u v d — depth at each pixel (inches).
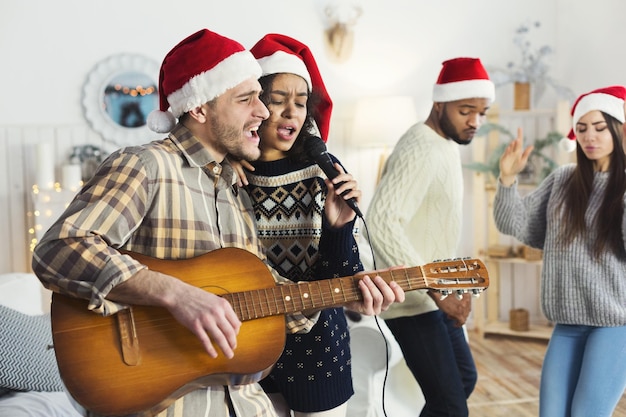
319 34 205.6
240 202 67.8
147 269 54.0
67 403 105.3
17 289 126.4
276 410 77.2
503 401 151.9
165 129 68.3
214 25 197.6
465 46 214.1
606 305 94.7
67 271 52.9
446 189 100.0
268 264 72.0
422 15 211.6
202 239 59.7
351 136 208.5
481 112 102.8
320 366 74.5
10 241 185.9
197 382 57.1
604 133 97.0
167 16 193.8
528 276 216.2
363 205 210.5
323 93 78.8
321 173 73.8
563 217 99.7
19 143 185.8
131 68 191.2
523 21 215.6
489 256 205.6
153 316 56.6
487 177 208.7
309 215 73.5
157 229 57.6
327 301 62.8
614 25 193.5
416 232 100.3
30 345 107.5
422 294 94.7
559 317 98.8
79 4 187.5
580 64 208.4
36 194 177.3
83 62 188.7
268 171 74.2
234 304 59.5
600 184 98.0
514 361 183.0
